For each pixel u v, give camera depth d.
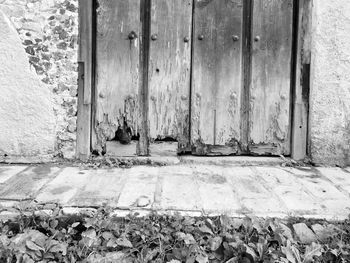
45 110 3.90
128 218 2.78
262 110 4.12
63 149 3.97
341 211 2.92
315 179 3.64
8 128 3.89
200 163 4.06
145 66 4.06
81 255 2.62
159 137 4.12
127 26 3.98
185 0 4.00
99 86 4.02
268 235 2.69
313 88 4.03
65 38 3.88
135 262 2.59
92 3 3.96
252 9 4.03
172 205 2.94
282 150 4.18
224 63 4.06
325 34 3.98
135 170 3.80
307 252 2.60
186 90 4.08
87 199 3.00
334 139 4.05
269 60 4.08
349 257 2.61
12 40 3.83
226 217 2.76
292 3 4.05
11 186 3.26
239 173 3.78
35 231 2.70
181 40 4.03
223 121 4.12
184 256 2.60
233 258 2.59
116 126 4.07
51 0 3.84
